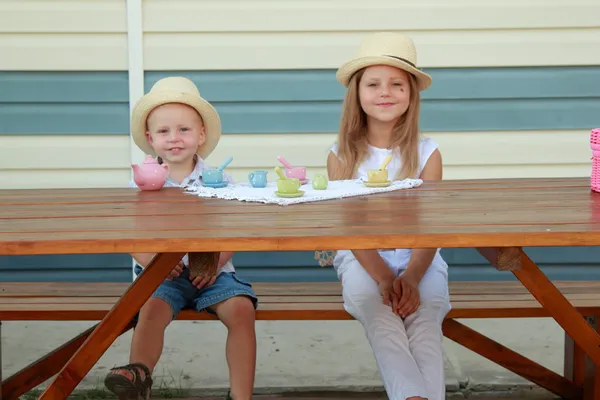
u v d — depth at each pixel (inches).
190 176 123.7
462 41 160.2
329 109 161.9
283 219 81.2
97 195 103.7
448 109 161.9
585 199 93.7
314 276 163.6
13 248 71.1
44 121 160.7
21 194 105.9
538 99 161.6
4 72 159.2
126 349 143.4
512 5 159.3
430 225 76.3
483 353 118.3
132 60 158.9
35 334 151.4
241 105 161.5
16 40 158.6
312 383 128.1
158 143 121.6
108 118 161.2
